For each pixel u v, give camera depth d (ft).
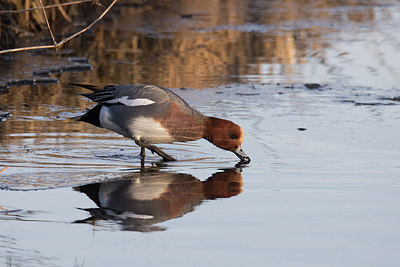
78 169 31.53
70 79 54.95
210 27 80.89
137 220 23.93
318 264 20.06
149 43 71.67
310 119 42.45
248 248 21.22
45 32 71.00
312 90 51.70
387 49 69.05
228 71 59.26
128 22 82.58
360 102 47.34
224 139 33.81
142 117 33.30
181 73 57.88
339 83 53.88
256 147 35.91
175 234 22.47
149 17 86.22
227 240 21.91
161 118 33.47
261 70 59.82
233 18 87.71
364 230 22.81
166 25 81.25
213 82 54.49
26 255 20.58
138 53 66.85
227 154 35.04
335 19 88.53
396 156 33.76
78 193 27.40
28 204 25.77
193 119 34.04
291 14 92.63
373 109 45.29
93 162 33.01
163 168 32.07
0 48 62.90
